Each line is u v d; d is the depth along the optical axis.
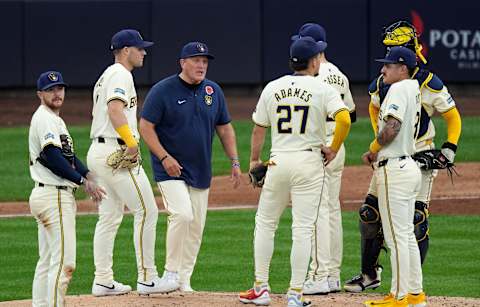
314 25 35.31
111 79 32.88
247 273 43.81
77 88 109.12
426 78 32.12
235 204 61.84
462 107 99.12
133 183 32.97
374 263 34.59
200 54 33.06
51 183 30.34
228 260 46.34
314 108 30.36
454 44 104.81
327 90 30.38
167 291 33.06
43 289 31.41
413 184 30.39
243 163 74.25
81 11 107.06
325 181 33.47
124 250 48.84
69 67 107.62
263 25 105.81
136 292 34.84
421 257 33.19
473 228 52.78
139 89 107.19
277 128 30.69
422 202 32.91
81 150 79.44
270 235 31.25
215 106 34.16
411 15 104.06
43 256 31.42
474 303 32.91
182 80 33.50
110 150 33.28
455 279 42.16
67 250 30.52
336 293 34.94
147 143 32.97
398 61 30.53
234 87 108.31
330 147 30.67
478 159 75.25
